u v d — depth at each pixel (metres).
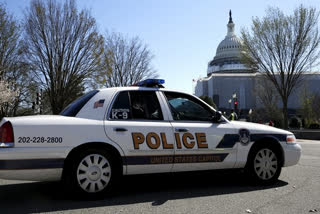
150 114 4.76
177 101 5.06
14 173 3.90
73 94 24.92
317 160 8.93
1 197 4.51
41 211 3.83
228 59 134.62
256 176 5.25
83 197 4.25
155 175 4.68
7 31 25.12
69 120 4.27
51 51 23.27
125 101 4.68
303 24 25.08
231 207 4.02
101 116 4.45
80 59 24.16
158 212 3.79
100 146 4.37
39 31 22.72
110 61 25.62
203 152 4.87
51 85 23.73
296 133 25.11
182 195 4.62
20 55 24.91
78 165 4.21
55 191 4.87
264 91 51.12
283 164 5.47
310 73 28.23
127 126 4.49
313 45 25.42
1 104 26.11
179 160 4.73
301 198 4.46
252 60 27.16
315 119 50.53
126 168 4.43
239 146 5.14
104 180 4.35
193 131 4.85
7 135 3.94
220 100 111.94
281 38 25.86
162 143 4.61
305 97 52.19
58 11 23.25
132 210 3.87
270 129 5.48
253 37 26.67
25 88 28.03
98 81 25.42
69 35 23.58
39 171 4.00
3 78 25.38
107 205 4.08
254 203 4.21
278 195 4.63
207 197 4.51
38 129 4.05
